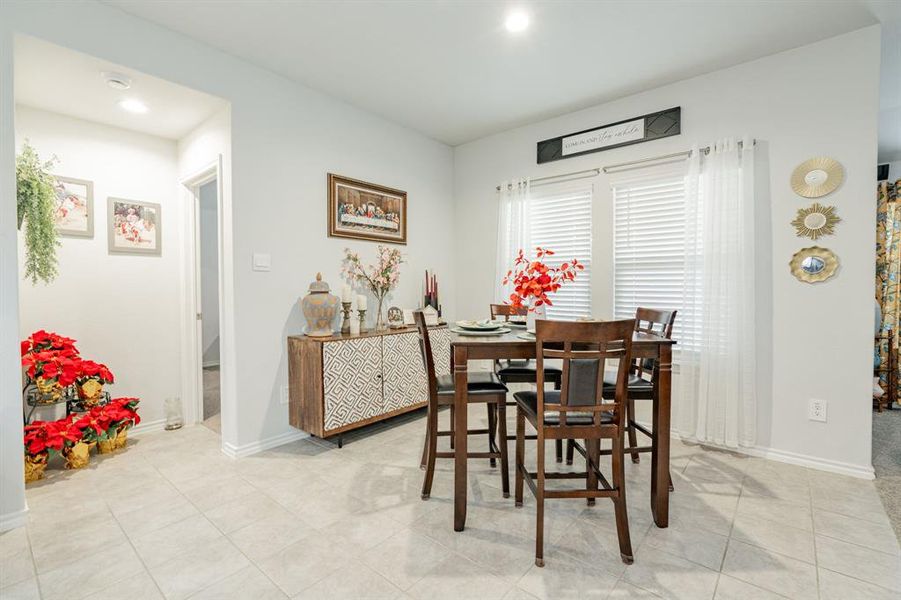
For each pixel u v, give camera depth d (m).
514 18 2.38
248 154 2.84
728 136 2.90
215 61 2.66
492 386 2.21
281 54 2.76
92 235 2.98
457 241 4.60
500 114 3.73
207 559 1.72
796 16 2.35
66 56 2.17
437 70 2.97
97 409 2.80
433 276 4.12
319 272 3.27
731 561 1.70
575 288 3.72
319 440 3.11
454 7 2.29
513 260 4.02
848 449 2.52
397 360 3.31
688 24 2.43
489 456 2.23
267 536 1.88
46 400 2.61
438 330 3.76
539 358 1.70
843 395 2.53
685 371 3.03
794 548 1.79
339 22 2.42
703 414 2.93
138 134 3.20
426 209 4.28
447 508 2.13
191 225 3.43
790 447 2.70
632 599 1.49
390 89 3.26
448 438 3.13
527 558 1.73
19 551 1.77
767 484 2.38
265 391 2.93
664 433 1.94
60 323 2.85
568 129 3.72
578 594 1.52
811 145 2.62
